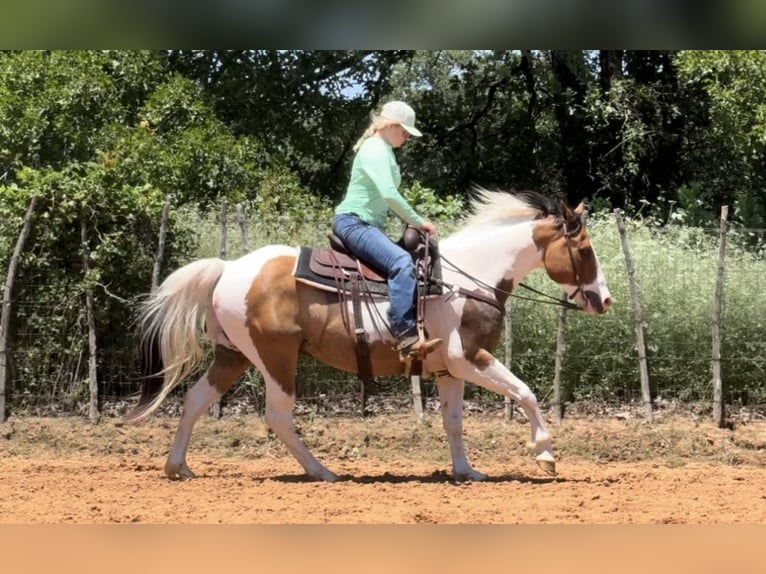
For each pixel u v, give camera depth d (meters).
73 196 11.98
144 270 12.23
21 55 17.91
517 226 8.59
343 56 22.75
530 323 12.96
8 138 17.39
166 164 17.44
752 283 12.91
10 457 10.23
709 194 21.36
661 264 13.10
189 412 8.64
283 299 8.33
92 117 18.09
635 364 12.70
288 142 22.80
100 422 11.64
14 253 11.84
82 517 6.92
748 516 7.01
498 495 7.77
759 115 17.70
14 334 12.08
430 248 8.29
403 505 7.36
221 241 12.15
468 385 12.75
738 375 12.68
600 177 23.36
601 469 9.54
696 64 18.20
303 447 8.60
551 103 24.05
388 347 8.27
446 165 25.00
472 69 24.66
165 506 7.31
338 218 8.33
